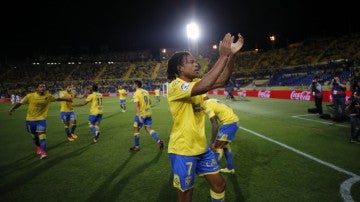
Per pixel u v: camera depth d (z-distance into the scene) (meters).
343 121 11.66
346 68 29.55
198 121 3.03
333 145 7.68
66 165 6.93
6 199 4.98
